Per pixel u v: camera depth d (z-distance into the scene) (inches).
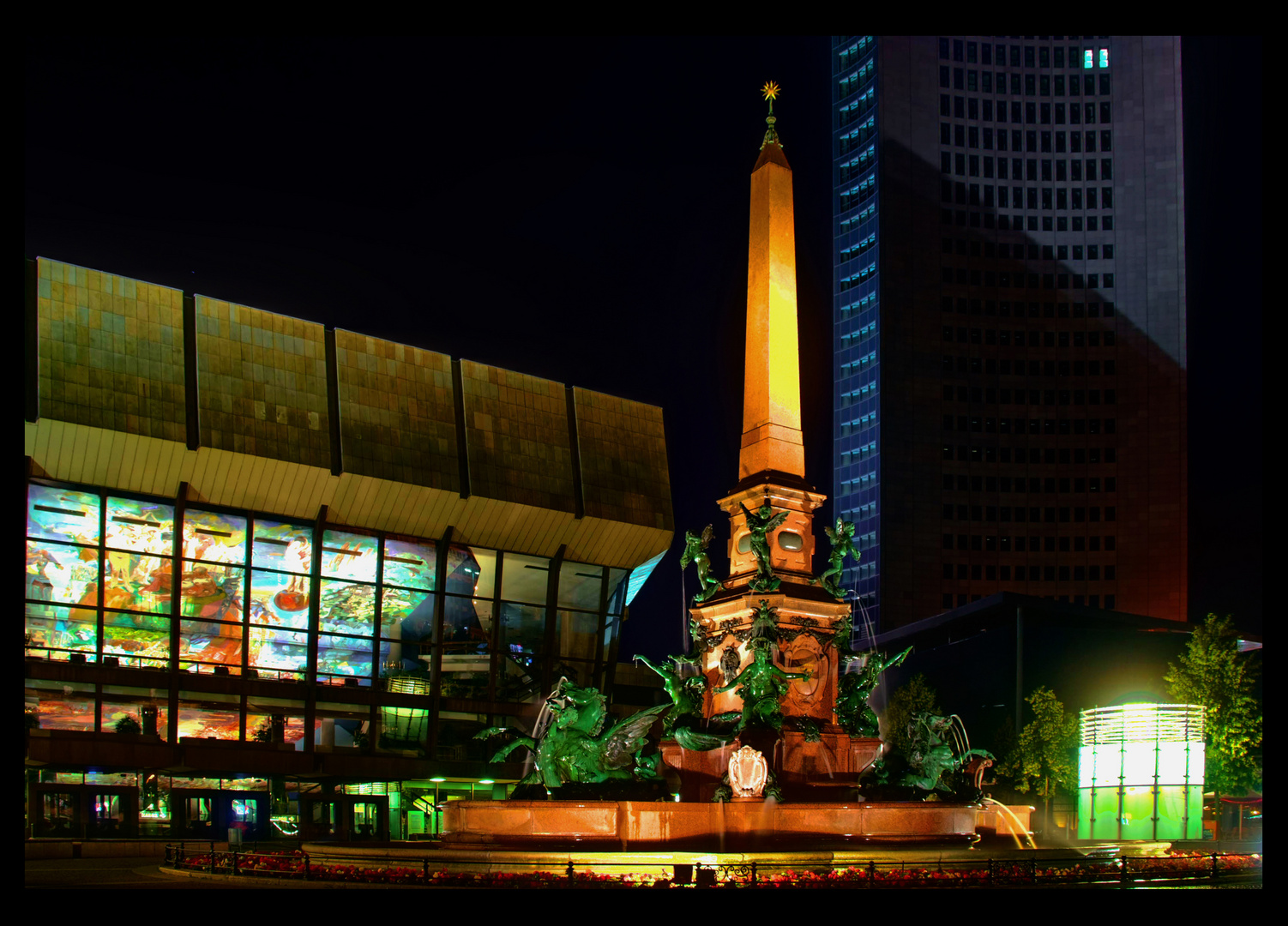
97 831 2566.4
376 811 2940.5
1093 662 4001.0
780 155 1492.4
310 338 2898.6
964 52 6269.7
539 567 3181.6
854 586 5974.4
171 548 2699.3
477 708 3026.6
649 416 3400.6
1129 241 6102.4
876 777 1280.8
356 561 2915.8
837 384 6240.2
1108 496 5890.8
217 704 2726.4
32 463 2509.8
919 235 6082.7
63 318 2568.9
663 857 1056.2
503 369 3176.7
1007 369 6023.6
